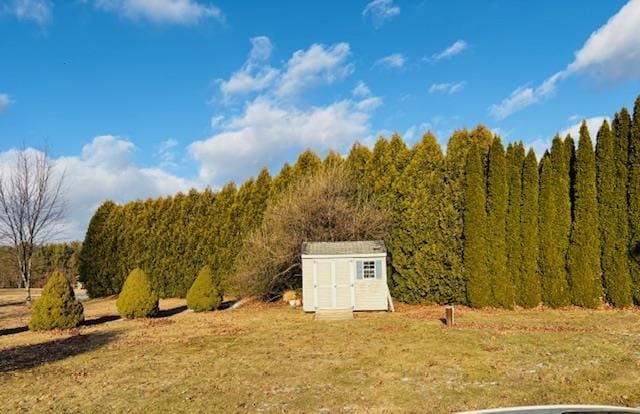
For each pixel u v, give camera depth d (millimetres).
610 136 19062
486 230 20234
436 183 21359
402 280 21750
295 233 22562
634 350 10695
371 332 14062
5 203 26469
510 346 11469
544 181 19891
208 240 27703
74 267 45906
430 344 11977
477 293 19750
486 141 22453
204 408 7457
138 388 8656
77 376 9672
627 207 18406
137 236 30219
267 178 27078
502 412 3877
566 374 8789
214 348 12320
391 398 7723
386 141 24391
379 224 22062
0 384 9133
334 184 23328
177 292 28344
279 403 7617
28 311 23969
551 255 19328
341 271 19719
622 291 18109
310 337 13500
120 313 19094
